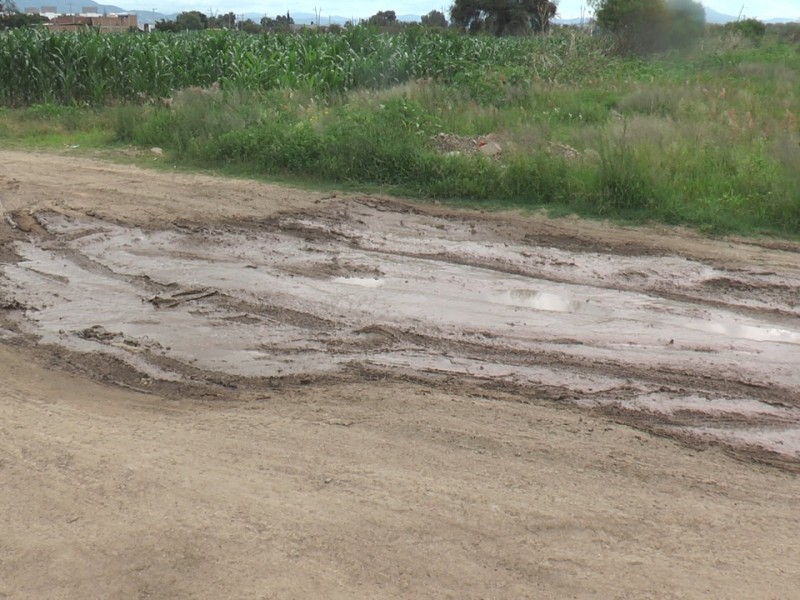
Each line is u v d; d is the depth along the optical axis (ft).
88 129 53.21
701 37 83.61
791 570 11.44
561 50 71.31
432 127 42.06
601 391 17.28
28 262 26.48
